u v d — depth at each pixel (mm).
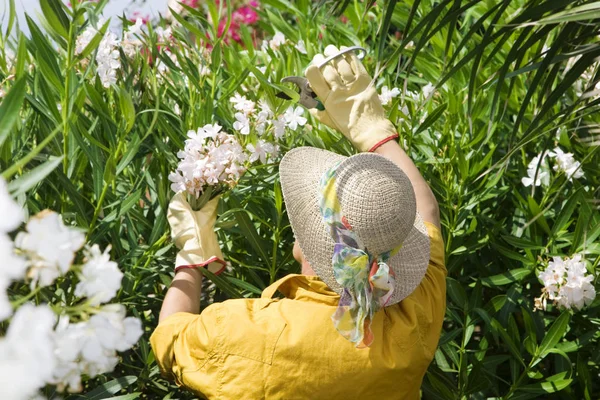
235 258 2312
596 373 2395
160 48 2607
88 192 2064
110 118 1902
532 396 2199
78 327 927
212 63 2279
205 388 1465
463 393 2158
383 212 1395
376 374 1453
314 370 1438
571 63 2443
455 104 2410
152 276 2066
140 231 2188
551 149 2633
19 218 776
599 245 2289
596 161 2402
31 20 1698
